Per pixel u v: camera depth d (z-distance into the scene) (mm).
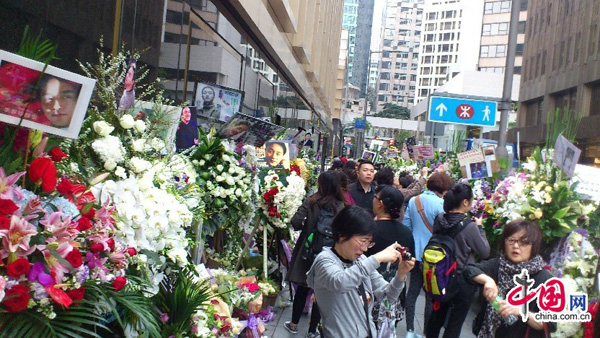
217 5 10461
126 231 3195
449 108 15844
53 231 2531
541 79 30766
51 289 2438
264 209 7066
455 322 5441
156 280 3529
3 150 2758
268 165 9633
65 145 3441
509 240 3963
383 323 3656
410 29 184375
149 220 3365
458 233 5453
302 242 6188
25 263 2354
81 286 2711
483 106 15766
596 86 23703
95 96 4332
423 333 6660
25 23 4414
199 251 5117
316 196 6137
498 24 84562
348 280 3422
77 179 3338
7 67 2566
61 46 4973
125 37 6336
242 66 13531
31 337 2465
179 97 8734
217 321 4418
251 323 5422
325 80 33438
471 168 10250
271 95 18766
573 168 5410
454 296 5402
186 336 3852
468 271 4082
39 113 2625
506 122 12430
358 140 66188
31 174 2684
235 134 6449
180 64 8664
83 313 2613
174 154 4996
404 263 3555
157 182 3873
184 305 3730
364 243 3559
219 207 5934
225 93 9484
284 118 22156
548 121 6352
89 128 3523
